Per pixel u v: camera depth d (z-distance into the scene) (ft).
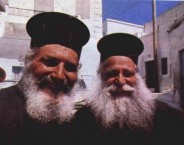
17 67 41.39
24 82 6.24
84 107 8.79
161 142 7.72
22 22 51.62
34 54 6.40
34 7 54.03
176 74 40.29
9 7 51.11
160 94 39.58
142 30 67.51
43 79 6.15
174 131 7.84
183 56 38.83
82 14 56.65
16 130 5.38
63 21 6.50
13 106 5.68
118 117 8.11
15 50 41.50
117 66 8.32
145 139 7.82
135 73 8.70
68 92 6.53
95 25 55.98
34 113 5.76
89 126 8.17
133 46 8.70
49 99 6.11
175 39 40.83
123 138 7.86
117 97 8.23
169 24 44.39
